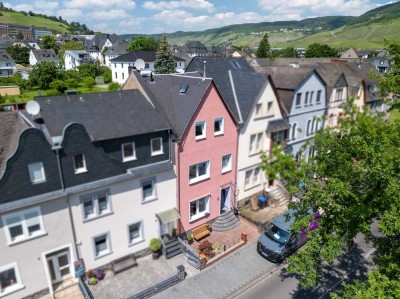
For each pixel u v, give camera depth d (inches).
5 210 603.2
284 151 320.2
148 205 836.0
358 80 1513.3
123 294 739.4
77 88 3191.4
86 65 4067.4
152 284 772.0
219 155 979.9
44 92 2908.5
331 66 1595.7
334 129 487.5
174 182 876.0
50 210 669.9
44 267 698.2
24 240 650.8
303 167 527.8
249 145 1079.6
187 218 951.0
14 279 671.8
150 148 806.5
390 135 502.9
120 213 786.2
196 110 870.4
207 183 971.9
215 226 1021.2
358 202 535.5
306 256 584.1
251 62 1884.8
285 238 885.8
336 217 589.6
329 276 837.8
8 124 751.7
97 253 786.8
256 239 979.3
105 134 724.0
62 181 672.4
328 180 564.7
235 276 824.3
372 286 443.5
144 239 858.1
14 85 3063.5
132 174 767.1
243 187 1108.5
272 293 772.0
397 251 550.0
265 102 1088.2
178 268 794.8
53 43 6668.3
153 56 3762.3
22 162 619.8
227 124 971.3
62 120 732.0
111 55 5251.0
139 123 793.6
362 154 520.1
